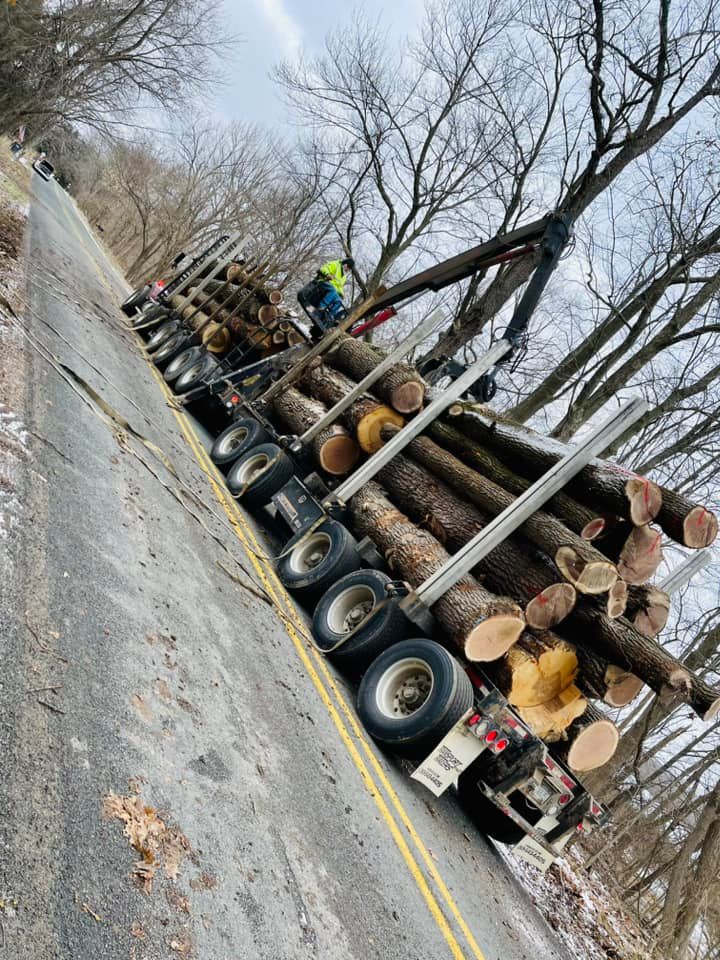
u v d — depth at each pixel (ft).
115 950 8.14
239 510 28.12
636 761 35.42
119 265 130.72
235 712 14.37
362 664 21.34
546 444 22.21
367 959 11.96
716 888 32.12
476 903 17.38
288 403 31.96
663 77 45.96
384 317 31.60
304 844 12.87
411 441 25.68
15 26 60.64
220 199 129.80
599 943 24.73
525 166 63.10
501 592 20.67
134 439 23.56
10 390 17.75
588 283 48.11
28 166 118.11
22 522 13.48
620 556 19.74
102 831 9.27
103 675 11.80
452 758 18.30
